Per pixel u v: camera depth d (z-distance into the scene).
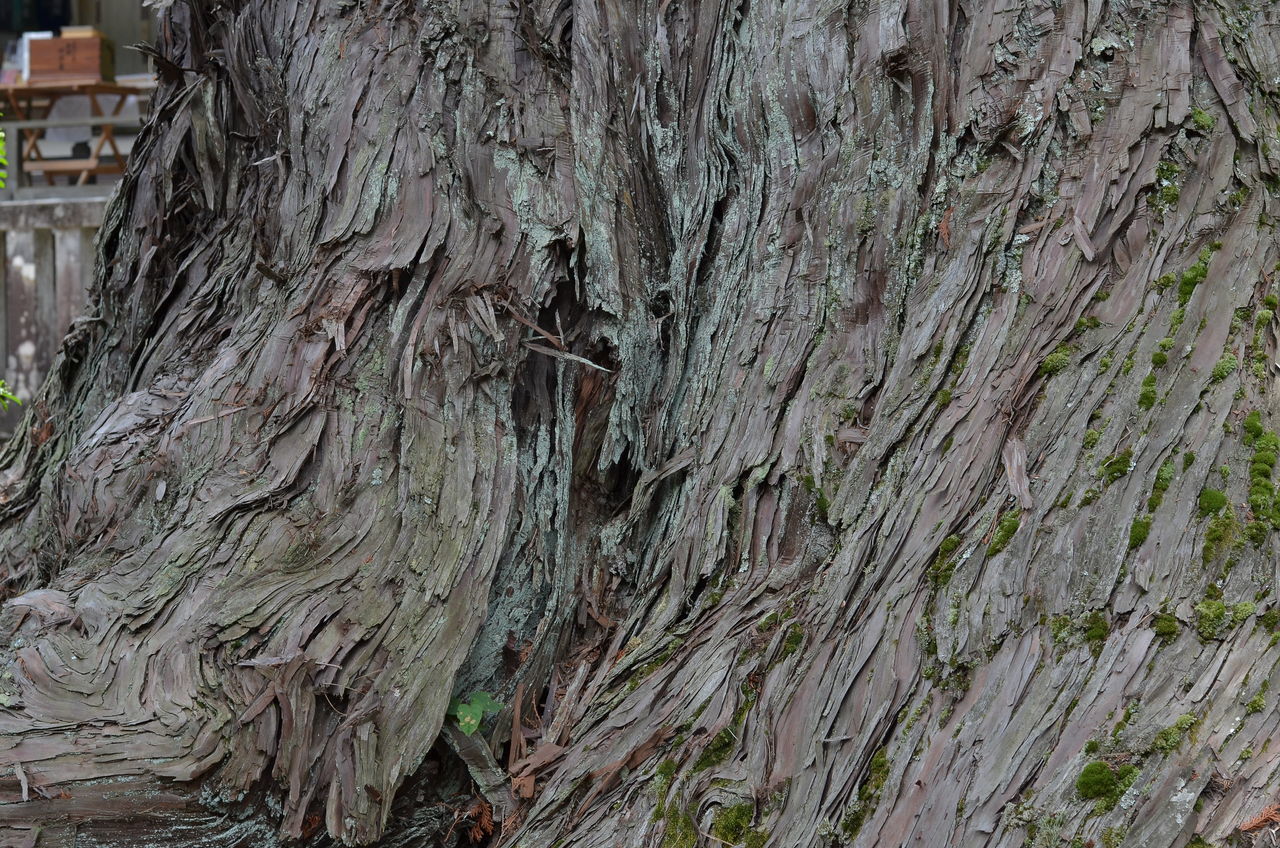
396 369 2.13
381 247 2.20
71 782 1.71
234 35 2.74
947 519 1.70
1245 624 1.42
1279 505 1.49
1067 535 1.57
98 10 8.05
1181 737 1.36
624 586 2.30
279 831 1.87
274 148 2.66
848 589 1.76
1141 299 1.71
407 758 1.90
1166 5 1.86
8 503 2.96
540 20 2.35
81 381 3.12
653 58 2.39
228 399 2.19
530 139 2.28
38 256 4.80
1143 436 1.60
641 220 2.37
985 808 1.43
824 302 2.05
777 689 1.75
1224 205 1.73
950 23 1.98
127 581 1.97
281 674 1.86
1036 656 1.51
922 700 1.58
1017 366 1.76
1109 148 1.81
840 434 1.96
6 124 6.20
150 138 3.02
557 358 2.29
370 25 2.37
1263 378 1.60
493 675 2.15
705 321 2.29
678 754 1.80
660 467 2.27
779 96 2.15
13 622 1.91
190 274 2.85
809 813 1.60
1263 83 1.80
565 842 1.78
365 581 1.98
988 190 1.88
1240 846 1.28
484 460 2.12
